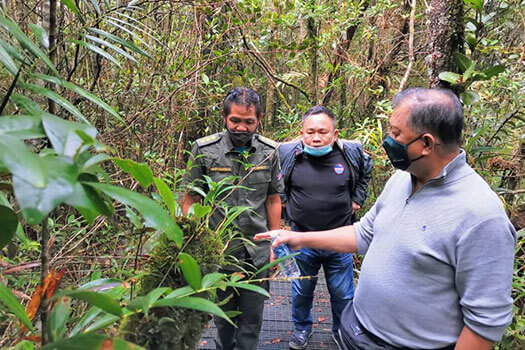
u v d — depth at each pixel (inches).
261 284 66.3
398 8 145.6
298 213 85.7
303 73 156.4
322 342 90.7
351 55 168.2
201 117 122.1
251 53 122.0
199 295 29.6
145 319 26.1
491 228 37.3
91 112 81.3
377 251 46.0
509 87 82.4
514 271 65.7
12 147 12.9
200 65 105.0
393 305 43.1
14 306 20.3
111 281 30.4
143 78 102.0
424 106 39.6
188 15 107.5
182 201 58.5
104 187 16.1
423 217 41.6
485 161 85.8
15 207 43.7
